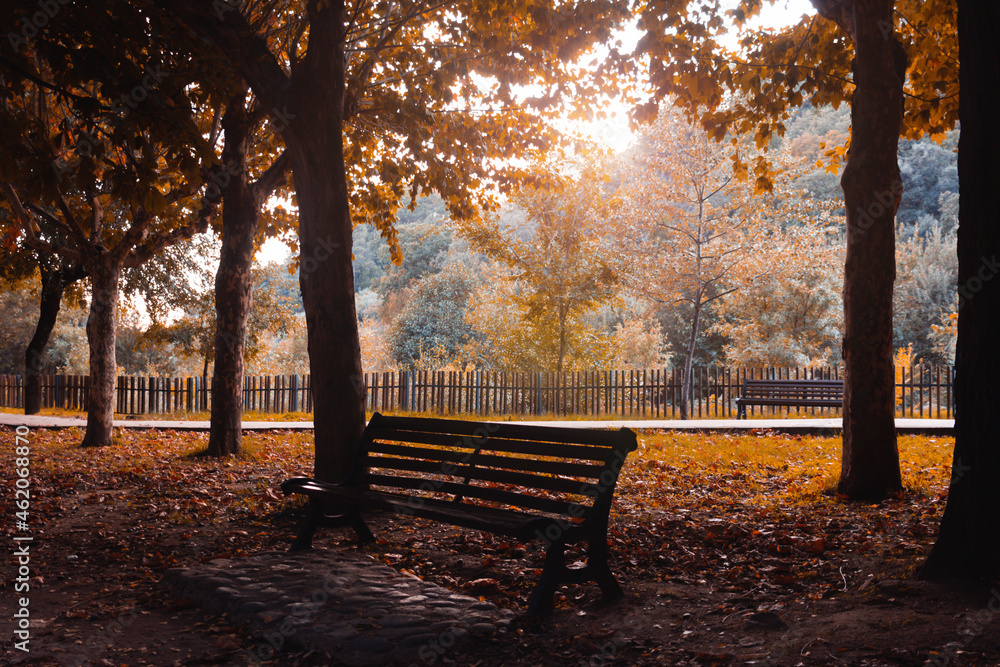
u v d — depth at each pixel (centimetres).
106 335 1262
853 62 743
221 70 772
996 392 425
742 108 977
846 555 509
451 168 1201
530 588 464
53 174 598
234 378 1110
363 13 1045
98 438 1253
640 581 477
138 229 1256
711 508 705
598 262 2242
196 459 1066
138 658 367
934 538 534
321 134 690
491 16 981
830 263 2234
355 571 476
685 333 4088
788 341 2862
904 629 362
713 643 365
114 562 550
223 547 582
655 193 2191
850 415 738
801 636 364
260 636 385
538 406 2086
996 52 422
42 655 371
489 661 348
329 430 697
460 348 2833
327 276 697
